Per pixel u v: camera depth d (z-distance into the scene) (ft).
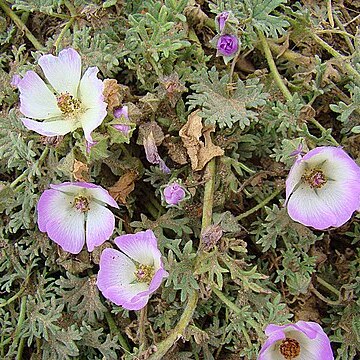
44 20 0.90
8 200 0.78
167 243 0.73
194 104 0.75
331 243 0.83
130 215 0.79
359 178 0.68
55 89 0.74
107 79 0.74
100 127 0.73
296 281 0.74
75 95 0.73
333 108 0.76
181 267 0.72
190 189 0.76
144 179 0.79
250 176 0.79
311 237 0.75
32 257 0.78
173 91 0.76
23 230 0.82
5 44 0.90
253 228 0.80
